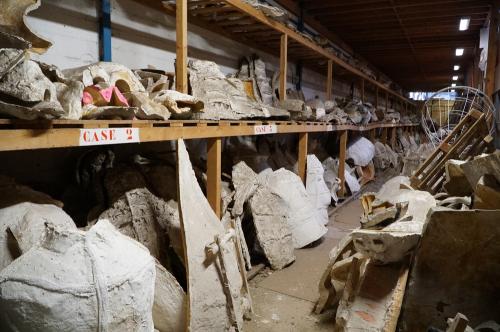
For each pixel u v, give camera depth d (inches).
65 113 57.2
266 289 107.6
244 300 90.3
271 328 87.7
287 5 226.7
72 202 91.8
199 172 117.3
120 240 54.4
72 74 73.4
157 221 88.1
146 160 101.0
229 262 81.4
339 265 90.6
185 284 87.7
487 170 83.0
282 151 190.5
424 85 725.9
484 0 240.5
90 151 96.7
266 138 184.1
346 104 255.6
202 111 92.8
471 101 173.9
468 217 66.7
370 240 74.2
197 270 74.4
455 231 68.3
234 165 126.4
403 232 74.5
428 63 482.6
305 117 159.3
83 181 94.2
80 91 60.7
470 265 68.9
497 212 64.7
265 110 125.5
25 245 53.9
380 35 333.4
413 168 258.5
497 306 68.2
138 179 89.7
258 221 120.0
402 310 73.5
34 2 56.4
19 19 55.0
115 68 81.2
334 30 316.5
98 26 102.4
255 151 151.2
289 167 177.0
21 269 45.8
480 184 79.9
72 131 58.4
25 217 57.6
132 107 70.5
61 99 59.1
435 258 71.2
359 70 279.4
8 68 46.8
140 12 116.6
